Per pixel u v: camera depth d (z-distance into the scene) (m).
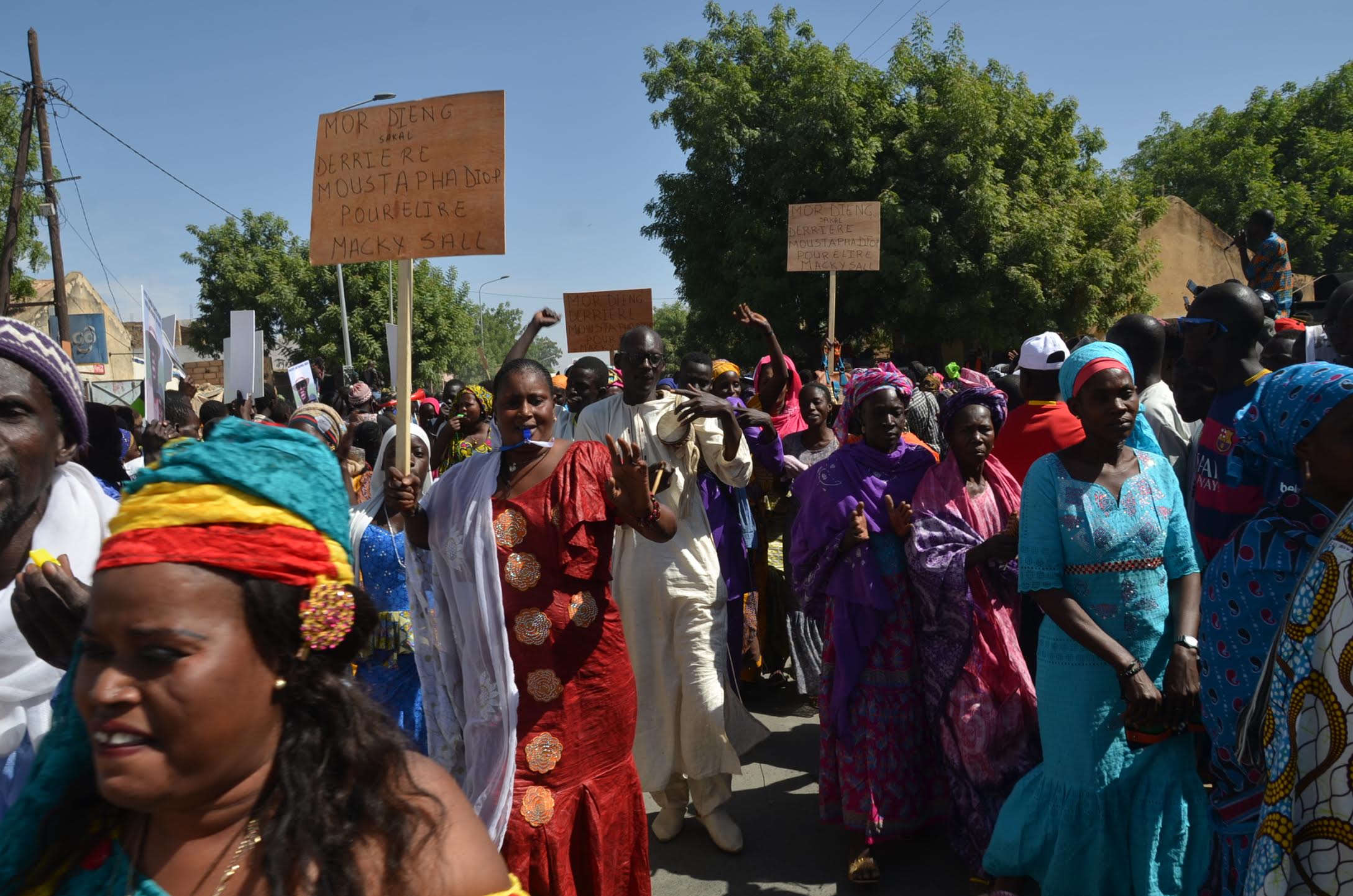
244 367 11.41
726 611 4.48
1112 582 3.22
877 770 3.92
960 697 3.83
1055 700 3.33
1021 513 3.38
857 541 3.93
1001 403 4.09
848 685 3.96
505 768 3.01
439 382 38.47
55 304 21.92
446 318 37.66
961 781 3.85
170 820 1.29
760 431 5.94
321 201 3.65
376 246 3.54
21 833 1.32
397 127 3.57
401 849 1.27
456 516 3.18
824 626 4.24
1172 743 3.24
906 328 22.64
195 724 1.19
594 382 6.51
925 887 3.95
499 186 3.43
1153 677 3.25
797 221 8.97
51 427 2.15
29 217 27.06
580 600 3.18
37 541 2.23
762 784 5.01
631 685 3.31
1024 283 21.09
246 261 35.78
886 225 21.19
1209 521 3.61
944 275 21.95
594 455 3.24
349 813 1.29
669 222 24.14
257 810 1.29
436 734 3.26
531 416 3.18
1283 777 2.06
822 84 21.69
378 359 35.62
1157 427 4.41
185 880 1.26
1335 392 2.29
